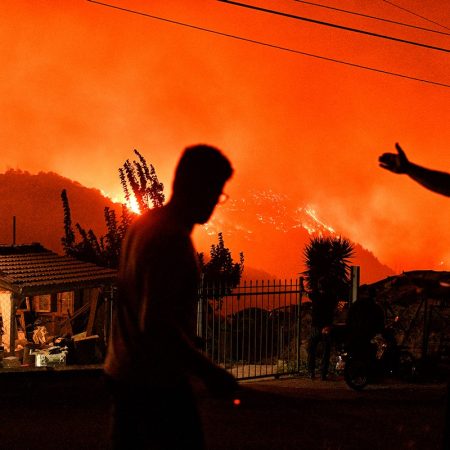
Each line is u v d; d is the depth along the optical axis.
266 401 10.36
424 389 12.12
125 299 3.16
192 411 3.18
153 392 3.10
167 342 2.93
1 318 15.96
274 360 15.85
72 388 10.34
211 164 3.20
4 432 7.93
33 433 7.91
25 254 18.31
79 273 16.66
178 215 3.19
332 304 13.12
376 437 8.37
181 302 3.00
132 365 3.12
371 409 10.16
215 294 12.51
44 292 15.38
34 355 15.10
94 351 16.50
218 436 8.10
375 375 12.05
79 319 17.95
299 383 12.63
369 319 12.07
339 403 10.55
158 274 2.97
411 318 14.93
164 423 3.13
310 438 8.20
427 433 8.66
